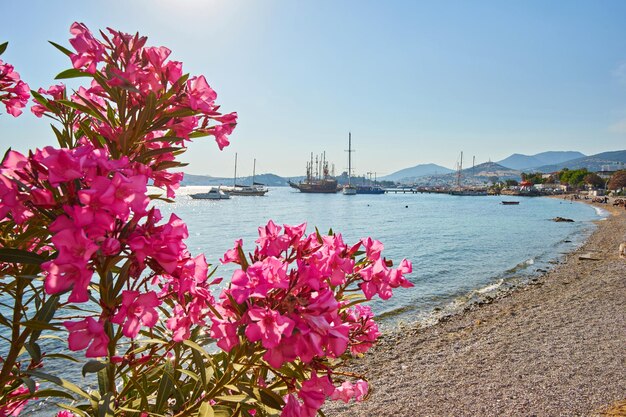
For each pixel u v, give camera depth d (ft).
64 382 4.80
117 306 4.00
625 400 23.36
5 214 3.65
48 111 6.26
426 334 44.01
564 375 27.86
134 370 5.86
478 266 89.51
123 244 3.75
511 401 24.97
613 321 40.32
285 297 4.07
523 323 43.86
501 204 364.38
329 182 518.37
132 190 3.50
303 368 5.19
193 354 5.36
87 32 4.44
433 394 27.35
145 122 4.71
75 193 3.67
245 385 5.08
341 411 25.90
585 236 139.44
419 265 91.09
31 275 4.53
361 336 6.73
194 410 5.24
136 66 4.48
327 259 4.81
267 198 439.22
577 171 533.96
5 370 4.67
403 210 279.90
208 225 176.24
